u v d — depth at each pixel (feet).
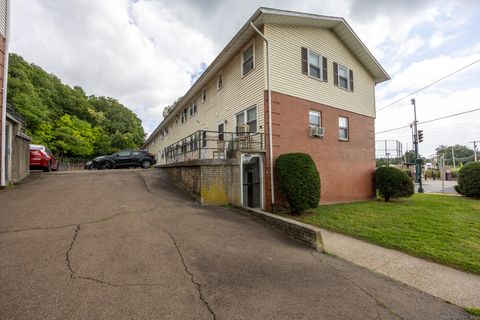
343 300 10.03
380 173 41.50
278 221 19.69
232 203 26.40
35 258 10.94
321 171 35.94
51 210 18.40
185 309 8.33
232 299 9.29
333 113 38.45
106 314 7.65
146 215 18.90
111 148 139.13
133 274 10.28
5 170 26.04
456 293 11.27
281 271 12.35
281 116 31.78
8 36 26.02
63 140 107.96
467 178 42.45
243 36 33.30
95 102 159.33
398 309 9.65
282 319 8.32
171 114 73.51
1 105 24.88
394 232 21.29
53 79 131.64
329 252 16.69
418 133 72.33
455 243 18.11
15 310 7.50
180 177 33.01
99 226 15.66
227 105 39.99
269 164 30.30
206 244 14.58
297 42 34.47
